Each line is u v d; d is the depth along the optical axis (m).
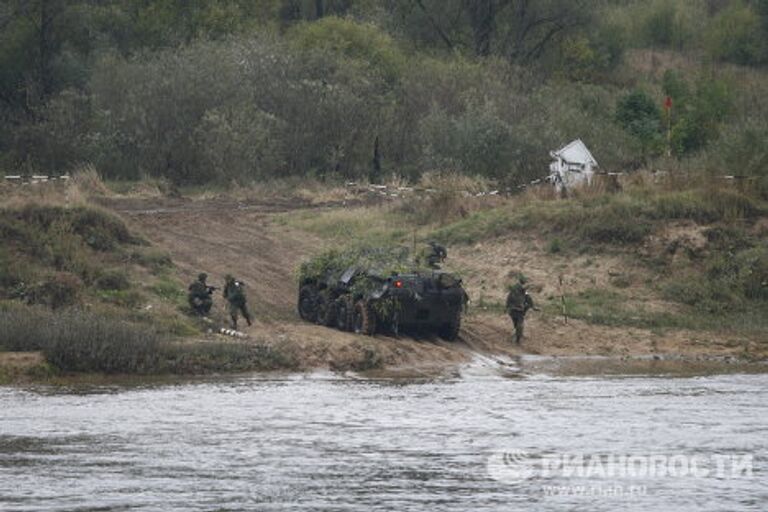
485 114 188.38
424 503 63.31
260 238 149.88
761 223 139.50
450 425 81.12
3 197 141.50
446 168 182.75
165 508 62.06
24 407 87.12
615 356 116.44
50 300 115.81
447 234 146.38
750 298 131.62
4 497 63.75
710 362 113.50
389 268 113.75
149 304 119.00
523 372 106.44
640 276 134.38
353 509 62.19
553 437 77.56
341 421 82.44
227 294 114.88
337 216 158.38
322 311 119.00
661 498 64.50
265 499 63.69
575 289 132.75
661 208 141.62
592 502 63.78
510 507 62.81
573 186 152.88
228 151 193.62
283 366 105.56
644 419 83.31
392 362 108.19
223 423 81.69
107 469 69.25
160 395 92.38
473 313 126.50
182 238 145.25
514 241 142.25
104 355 101.81
